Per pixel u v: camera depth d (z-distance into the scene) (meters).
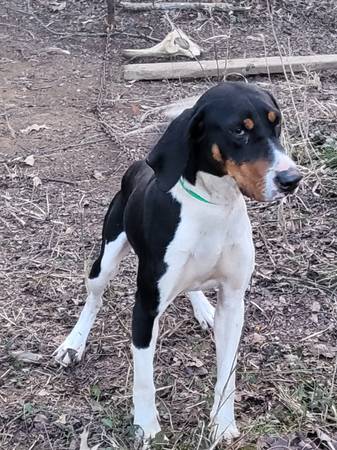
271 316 2.20
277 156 1.53
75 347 2.03
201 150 1.60
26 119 3.37
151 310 1.69
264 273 2.37
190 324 2.18
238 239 1.68
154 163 1.64
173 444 1.76
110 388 1.95
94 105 3.50
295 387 1.94
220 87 1.60
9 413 1.86
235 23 4.33
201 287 1.78
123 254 2.01
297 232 2.57
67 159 3.05
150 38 4.21
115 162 3.03
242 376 1.96
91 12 4.49
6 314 2.21
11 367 2.01
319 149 2.98
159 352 2.07
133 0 4.58
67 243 2.54
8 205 2.75
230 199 1.63
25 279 2.36
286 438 1.75
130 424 1.79
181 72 3.73
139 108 3.46
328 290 2.30
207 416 1.85
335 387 1.93
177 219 1.64
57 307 2.24
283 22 4.33
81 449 1.71
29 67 3.89
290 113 3.23
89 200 2.79
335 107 3.26
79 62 3.96
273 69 3.74
